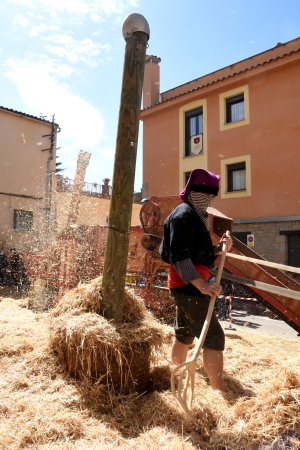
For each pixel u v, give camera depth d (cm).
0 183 1702
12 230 1712
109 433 240
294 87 1441
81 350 296
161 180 1878
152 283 768
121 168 318
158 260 764
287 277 641
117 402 280
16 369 314
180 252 270
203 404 263
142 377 301
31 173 1805
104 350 289
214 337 278
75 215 939
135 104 321
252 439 229
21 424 240
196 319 286
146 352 302
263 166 1509
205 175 289
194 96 1734
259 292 639
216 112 1675
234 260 673
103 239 827
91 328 293
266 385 307
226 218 751
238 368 348
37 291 782
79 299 330
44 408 259
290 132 1441
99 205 1811
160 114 1912
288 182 1438
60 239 824
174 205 756
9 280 1417
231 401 272
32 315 590
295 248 1416
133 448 221
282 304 618
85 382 289
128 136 318
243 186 1599
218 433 236
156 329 315
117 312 315
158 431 241
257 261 312
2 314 606
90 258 802
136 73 321
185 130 1817
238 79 1570
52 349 332
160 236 759
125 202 318
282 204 1447
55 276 797
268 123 1505
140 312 334
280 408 245
